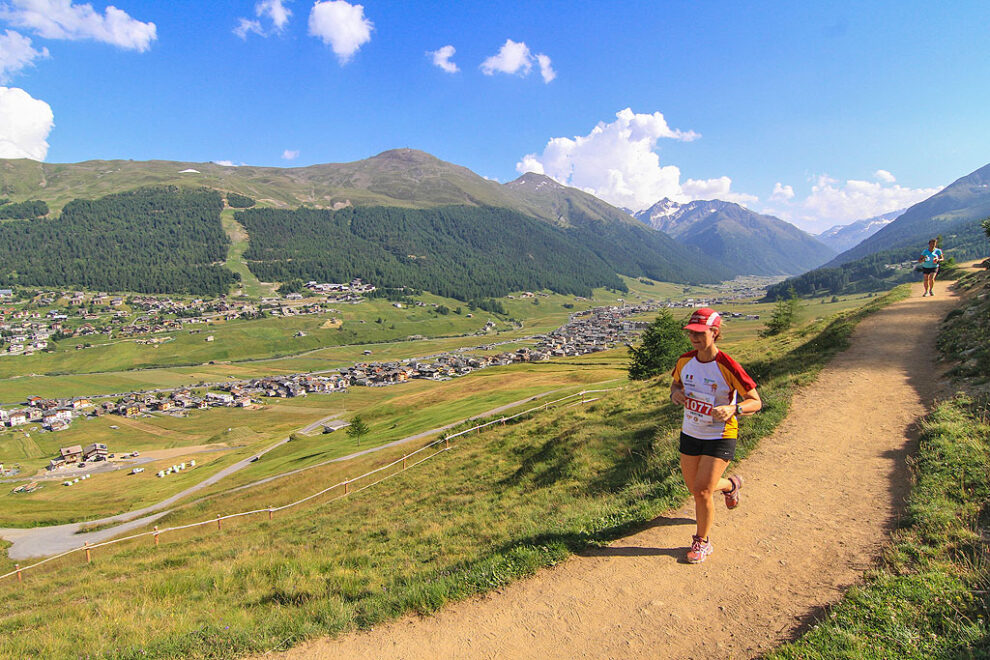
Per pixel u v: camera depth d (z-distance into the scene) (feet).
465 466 93.04
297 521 96.78
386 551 49.47
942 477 27.53
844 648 16.19
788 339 102.32
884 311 87.30
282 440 326.44
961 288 97.50
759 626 19.02
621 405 87.40
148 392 653.71
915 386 47.21
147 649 25.58
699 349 23.08
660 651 18.61
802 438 39.83
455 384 299.38
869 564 21.76
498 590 25.18
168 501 211.41
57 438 484.74
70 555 137.49
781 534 25.99
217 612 33.22
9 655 29.86
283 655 22.85
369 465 143.84
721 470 23.09
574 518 33.99
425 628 23.06
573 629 20.85
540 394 192.24
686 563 24.54
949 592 18.02
